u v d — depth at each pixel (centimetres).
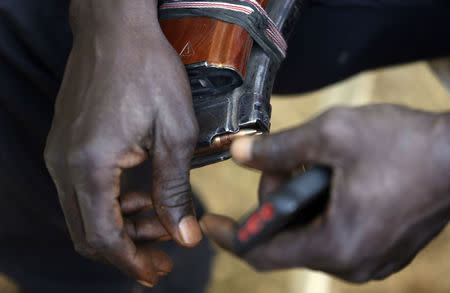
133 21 87
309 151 65
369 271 68
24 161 130
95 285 164
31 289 163
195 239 83
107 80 83
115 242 82
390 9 129
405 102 260
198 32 90
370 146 62
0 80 115
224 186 212
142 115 81
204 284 190
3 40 109
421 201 63
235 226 70
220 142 89
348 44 135
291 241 65
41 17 110
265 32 91
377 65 147
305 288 194
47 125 125
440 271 200
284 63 133
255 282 196
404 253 69
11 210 142
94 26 89
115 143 79
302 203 61
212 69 87
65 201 85
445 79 153
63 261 158
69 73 90
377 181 62
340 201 62
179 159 82
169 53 86
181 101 83
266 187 73
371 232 63
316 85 143
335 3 126
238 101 90
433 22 135
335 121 63
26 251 155
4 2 105
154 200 83
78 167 79
